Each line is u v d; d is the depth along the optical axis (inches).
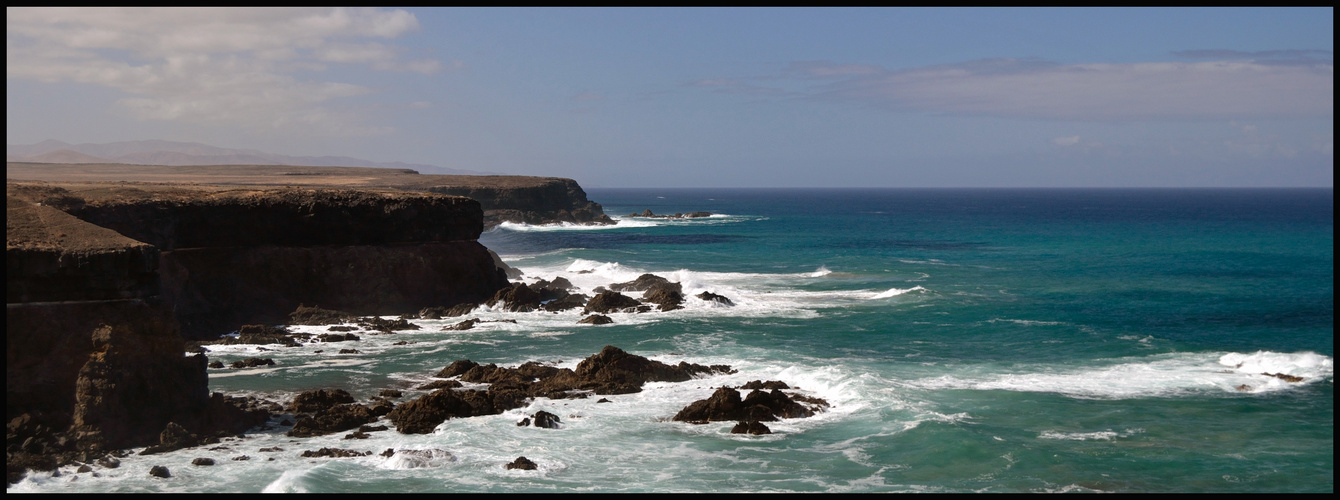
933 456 1049.5
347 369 1513.3
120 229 1796.3
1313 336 1804.9
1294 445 1091.3
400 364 1558.8
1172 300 2319.1
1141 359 1579.7
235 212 2047.2
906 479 984.3
